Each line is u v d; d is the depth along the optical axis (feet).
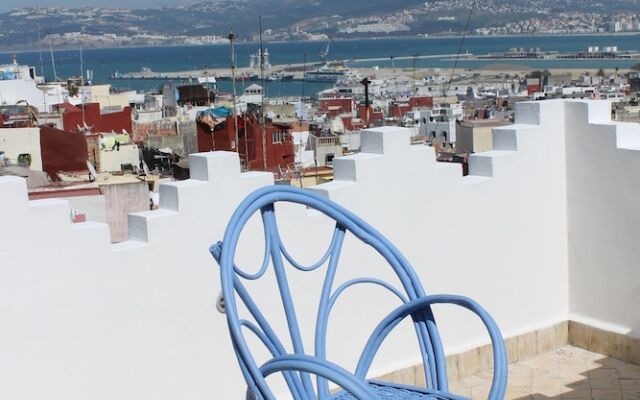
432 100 281.13
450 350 23.03
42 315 16.12
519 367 24.04
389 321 13.14
